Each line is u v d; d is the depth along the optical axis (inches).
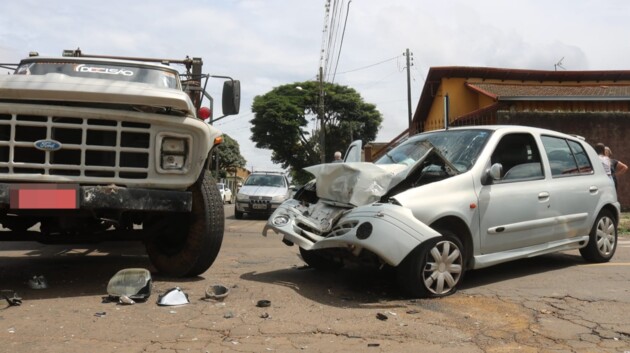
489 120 663.8
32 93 163.8
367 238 175.8
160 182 181.9
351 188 209.8
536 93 799.1
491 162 212.4
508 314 164.4
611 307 172.7
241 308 168.2
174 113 184.7
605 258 258.2
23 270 228.8
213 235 200.8
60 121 171.6
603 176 263.1
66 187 165.8
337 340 138.9
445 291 187.0
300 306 172.4
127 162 179.3
